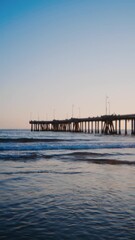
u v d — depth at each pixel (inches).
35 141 1878.7
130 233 202.4
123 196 319.9
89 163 665.0
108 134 3302.2
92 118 3577.8
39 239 190.1
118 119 3029.0
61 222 225.0
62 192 340.2
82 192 341.4
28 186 376.2
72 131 4534.9
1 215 241.4
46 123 5152.6
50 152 1000.2
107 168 576.7
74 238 191.8
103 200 299.9
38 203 285.0
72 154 920.3
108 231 205.6
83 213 250.4
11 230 205.9
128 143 1561.3
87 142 1768.0
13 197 310.7
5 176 457.1
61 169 554.6
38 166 598.2
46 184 392.5
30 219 231.9
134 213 251.9
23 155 849.5
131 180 432.1
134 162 692.7
